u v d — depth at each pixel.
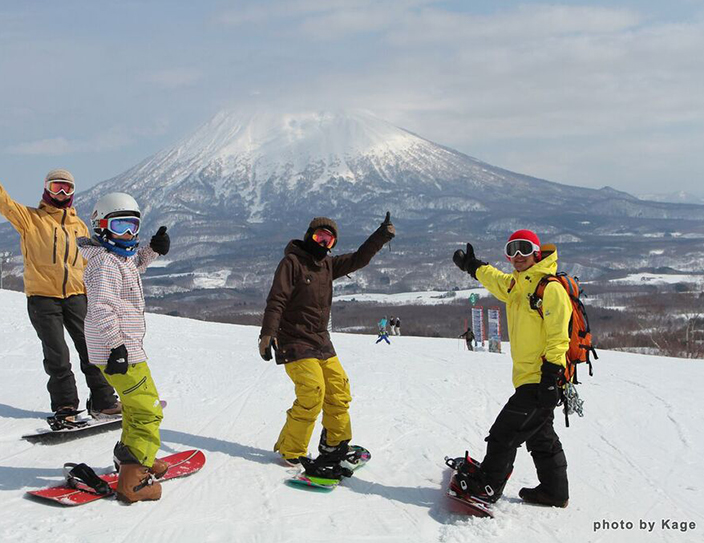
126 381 4.05
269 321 4.46
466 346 20.00
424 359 11.70
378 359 11.38
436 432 6.14
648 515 4.46
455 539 3.83
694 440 6.48
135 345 4.11
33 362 8.72
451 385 8.68
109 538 3.55
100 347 3.99
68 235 5.48
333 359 4.82
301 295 4.65
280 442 4.97
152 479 4.14
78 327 5.49
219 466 4.80
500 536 3.94
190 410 6.49
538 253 4.24
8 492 4.11
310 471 4.60
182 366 9.14
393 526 3.98
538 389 4.05
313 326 4.72
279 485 4.49
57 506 3.94
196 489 4.34
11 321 12.46
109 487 4.14
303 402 4.70
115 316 3.96
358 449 5.13
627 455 5.89
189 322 18.69
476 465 4.33
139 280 4.20
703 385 9.85
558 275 4.22
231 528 3.78
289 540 3.67
